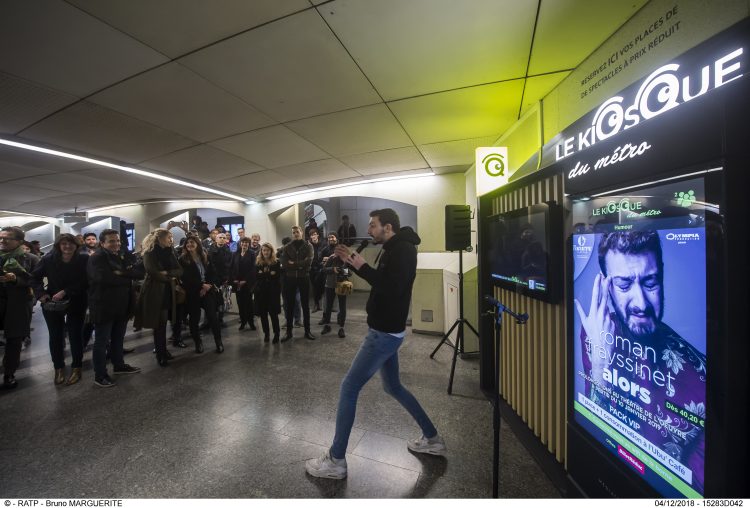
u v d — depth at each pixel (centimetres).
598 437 128
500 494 155
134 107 272
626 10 169
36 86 236
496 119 315
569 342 143
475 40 194
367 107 283
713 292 84
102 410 242
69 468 178
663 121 95
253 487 162
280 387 280
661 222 99
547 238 169
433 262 452
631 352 112
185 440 203
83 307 303
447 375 299
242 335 452
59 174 480
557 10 170
